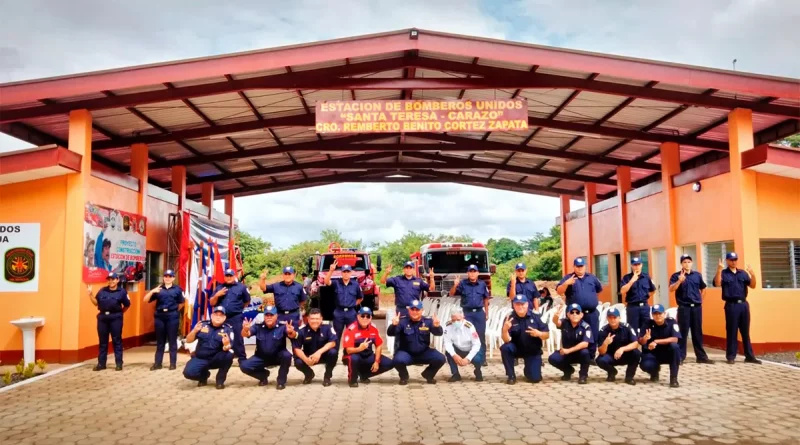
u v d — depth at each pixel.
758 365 9.73
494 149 16.61
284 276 9.88
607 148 16.53
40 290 10.54
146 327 13.88
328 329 8.45
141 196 13.41
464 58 10.91
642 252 16.39
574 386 8.21
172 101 11.65
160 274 14.94
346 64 10.91
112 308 9.80
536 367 8.51
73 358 10.41
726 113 12.39
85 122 10.80
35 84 9.77
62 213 10.66
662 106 12.35
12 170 10.01
